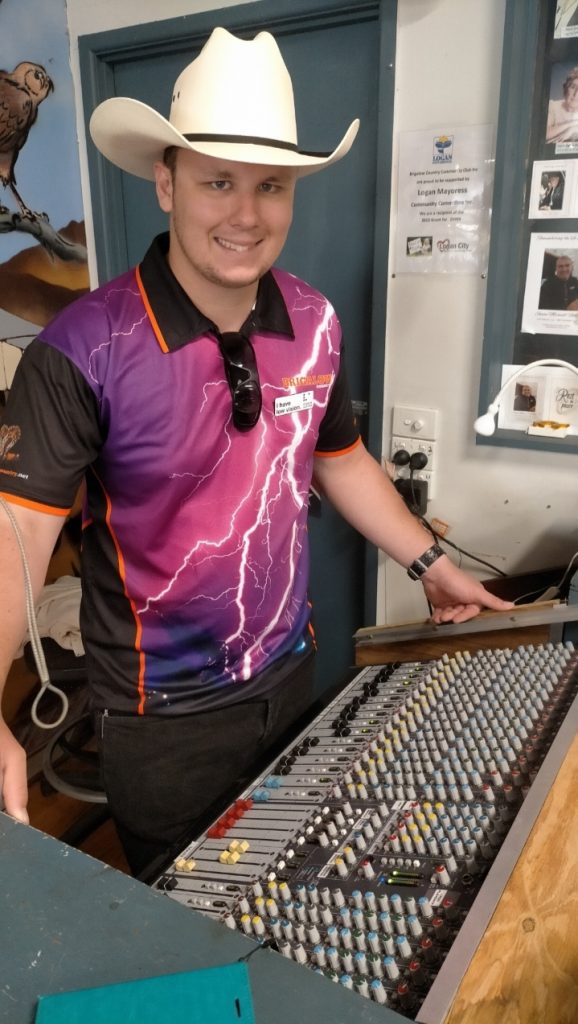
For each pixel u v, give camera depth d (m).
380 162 1.78
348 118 1.91
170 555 1.12
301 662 1.34
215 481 1.11
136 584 1.15
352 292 2.04
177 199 0.98
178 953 0.45
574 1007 0.57
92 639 1.23
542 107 1.56
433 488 1.95
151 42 2.04
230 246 0.98
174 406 1.05
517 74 1.54
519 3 1.49
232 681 1.22
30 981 0.43
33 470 0.97
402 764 0.89
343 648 2.34
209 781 1.25
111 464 1.08
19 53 2.04
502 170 1.61
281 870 0.76
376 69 1.83
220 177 0.94
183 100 0.97
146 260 1.08
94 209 2.32
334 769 0.92
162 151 1.03
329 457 1.35
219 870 0.78
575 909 0.64
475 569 1.95
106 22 2.09
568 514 1.78
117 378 1.01
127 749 1.22
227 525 1.14
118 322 1.02
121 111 0.95
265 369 1.13
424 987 0.61
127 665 1.19
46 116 2.14
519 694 1.00
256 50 0.95
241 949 0.45
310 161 0.95
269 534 1.19
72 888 0.50
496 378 1.78
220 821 0.85
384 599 2.12
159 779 1.22
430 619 1.27
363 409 2.11
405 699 1.04
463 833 0.76
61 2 2.12
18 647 0.97
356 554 2.21
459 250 1.74
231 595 1.17
